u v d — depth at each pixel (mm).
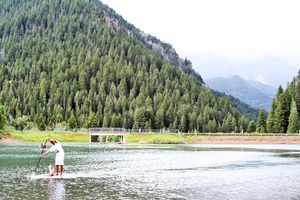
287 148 101250
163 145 120312
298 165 51156
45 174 36906
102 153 72250
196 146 113938
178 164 51438
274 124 165875
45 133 138750
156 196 27125
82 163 50594
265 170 44844
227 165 50812
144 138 142750
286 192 29547
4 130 131625
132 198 26266
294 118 155375
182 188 30719
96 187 30547
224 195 27938
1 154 62562
